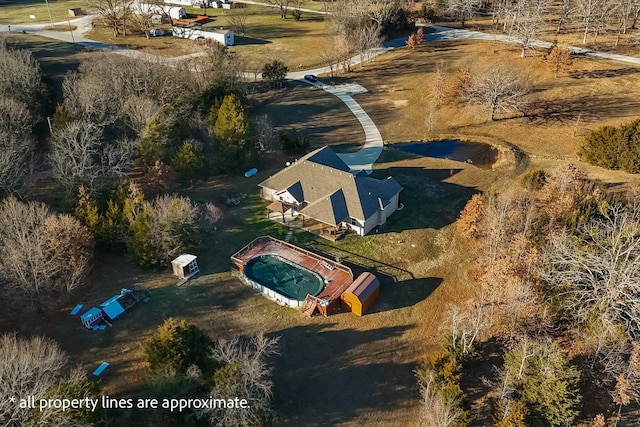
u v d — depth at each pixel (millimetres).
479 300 46500
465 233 56375
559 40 109438
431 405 38406
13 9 141000
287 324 47281
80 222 51500
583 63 97188
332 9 122562
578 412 37250
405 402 41250
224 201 63281
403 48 114062
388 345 45625
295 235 57969
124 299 47688
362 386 42312
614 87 88438
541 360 38156
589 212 50344
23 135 64062
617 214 49188
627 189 63469
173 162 63156
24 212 48062
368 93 95438
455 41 115438
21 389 33062
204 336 40656
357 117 87062
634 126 67688
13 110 63062
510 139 78625
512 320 43969
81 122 62000
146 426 37406
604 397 40844
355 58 110875
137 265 52562
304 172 61375
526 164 71688
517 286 42719
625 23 108188
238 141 67812
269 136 75188
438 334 46625
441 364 41344
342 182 58969
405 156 74812
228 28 128625
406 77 100312
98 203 54938
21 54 79312
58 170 56969
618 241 42812
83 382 36594
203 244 55844
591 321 42438
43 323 45469
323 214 56719
